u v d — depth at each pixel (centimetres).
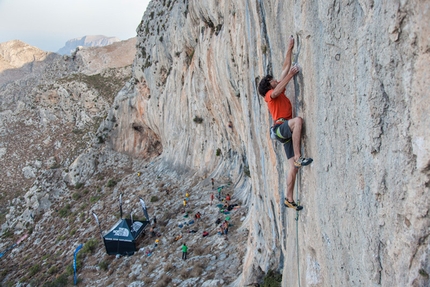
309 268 561
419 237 295
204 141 3067
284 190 716
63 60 9081
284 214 754
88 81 6925
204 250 1728
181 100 3300
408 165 300
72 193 4219
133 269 1891
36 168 5481
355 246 399
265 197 938
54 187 4356
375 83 332
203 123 3039
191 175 3152
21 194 4966
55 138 6097
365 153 360
